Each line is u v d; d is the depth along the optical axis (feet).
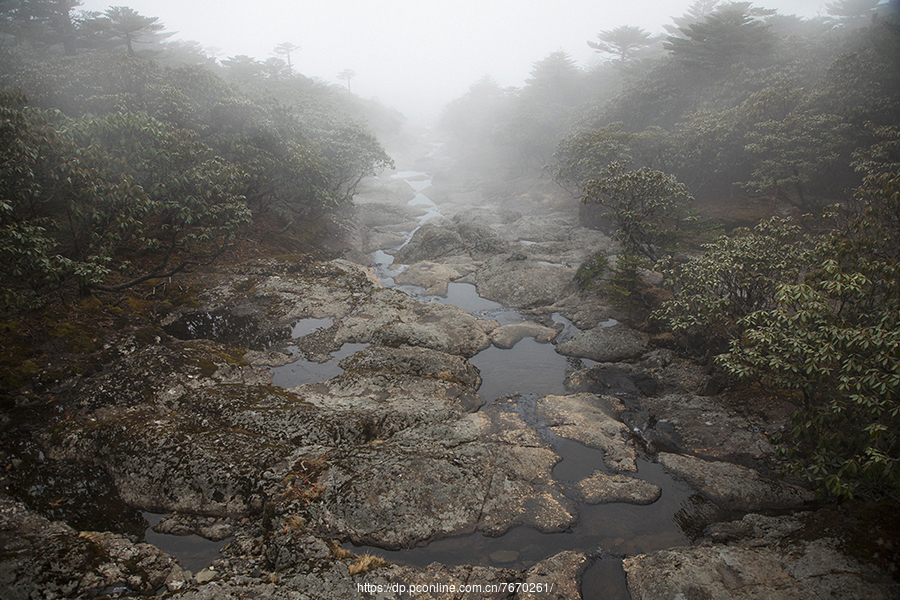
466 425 41.86
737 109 94.99
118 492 33.50
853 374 31.83
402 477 33.17
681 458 38.58
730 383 47.09
